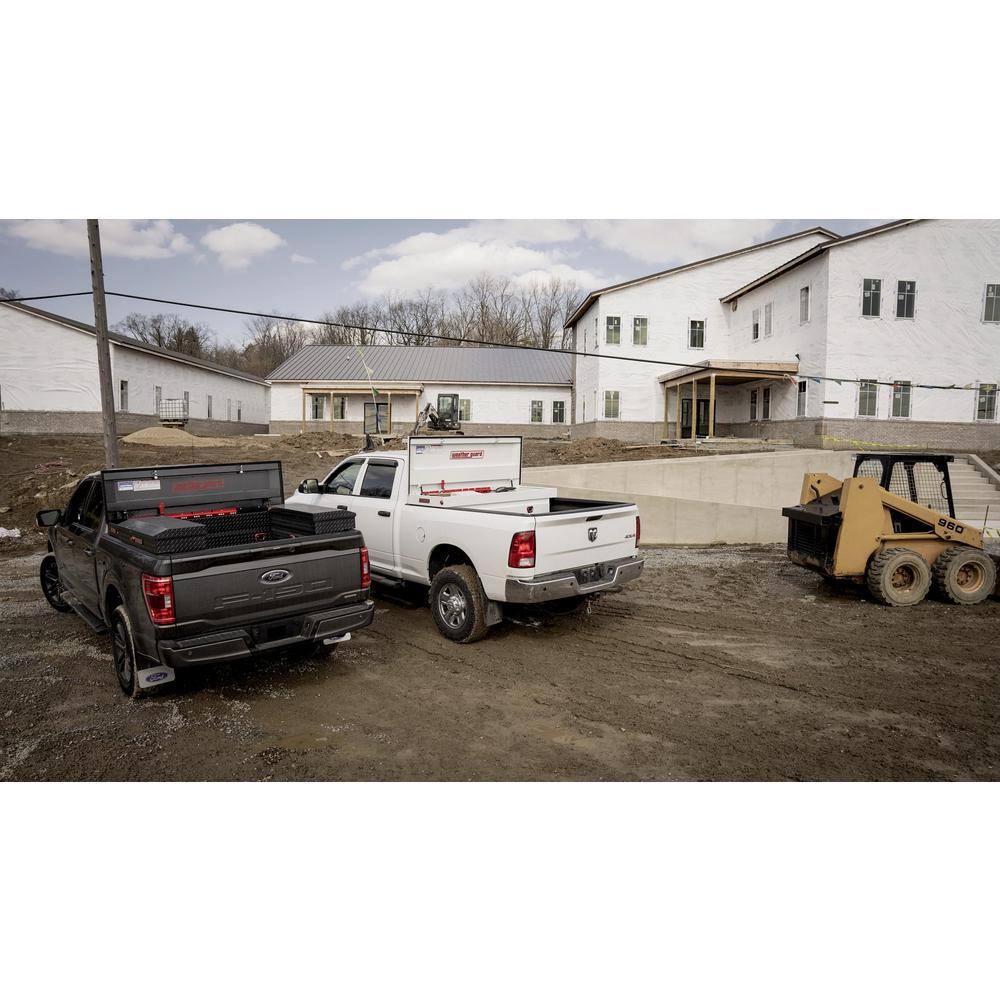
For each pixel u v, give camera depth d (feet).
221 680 18.66
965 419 71.77
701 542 43.62
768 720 16.31
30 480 52.26
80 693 17.69
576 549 21.12
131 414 97.81
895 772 13.88
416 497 24.38
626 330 93.04
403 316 214.07
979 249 71.00
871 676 19.25
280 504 22.65
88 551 19.60
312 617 17.44
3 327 90.99
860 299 70.18
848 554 27.58
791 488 52.21
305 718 16.35
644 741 15.23
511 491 26.12
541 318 204.95
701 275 93.35
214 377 128.98
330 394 113.19
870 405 70.74
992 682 18.85
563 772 13.89
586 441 75.46
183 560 15.51
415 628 23.53
